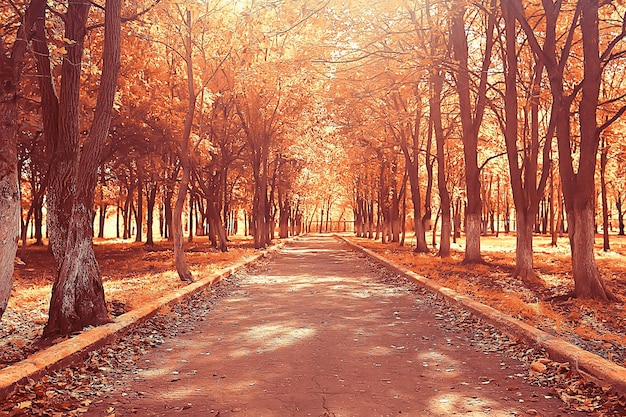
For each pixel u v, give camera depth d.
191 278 15.88
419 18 20.73
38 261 25.27
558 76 13.26
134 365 6.98
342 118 29.11
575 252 12.74
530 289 14.62
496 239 56.38
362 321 10.23
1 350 7.62
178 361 7.17
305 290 15.30
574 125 23.81
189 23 16.95
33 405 5.20
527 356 7.21
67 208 8.91
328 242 57.56
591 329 9.25
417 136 31.78
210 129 31.27
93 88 19.56
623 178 39.97
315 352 7.65
